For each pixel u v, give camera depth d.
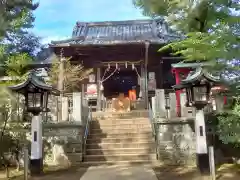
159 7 8.95
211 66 6.46
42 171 8.77
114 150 10.70
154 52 17.22
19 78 12.03
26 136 10.56
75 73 15.88
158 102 10.71
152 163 10.01
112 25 22.33
